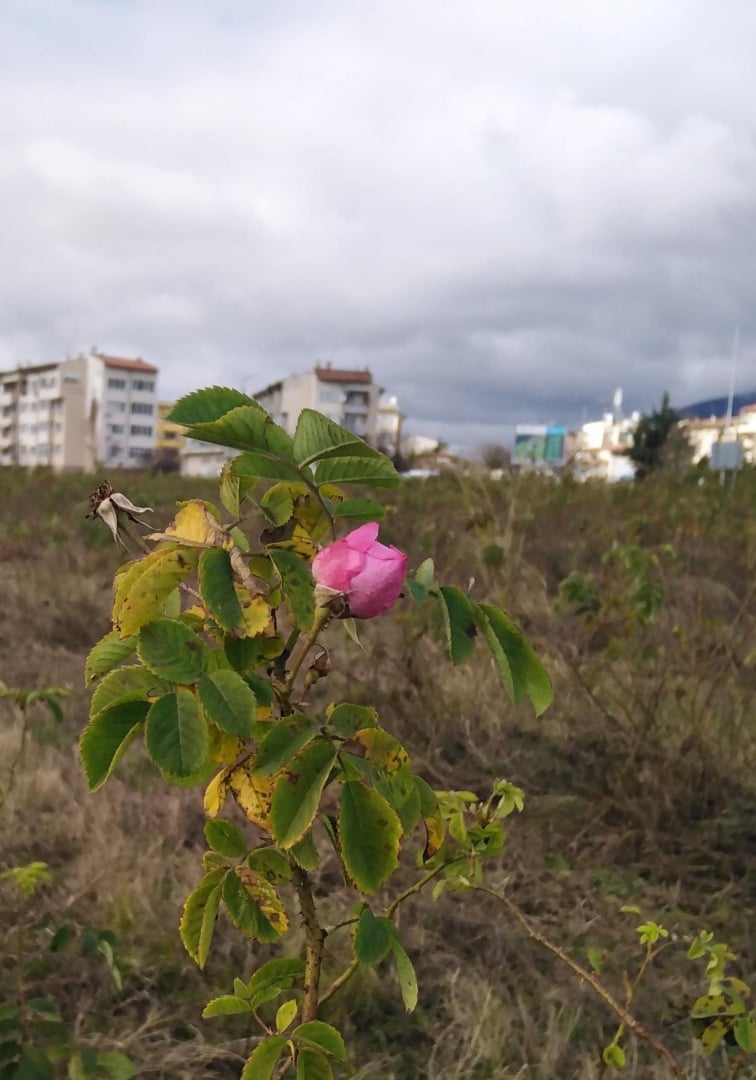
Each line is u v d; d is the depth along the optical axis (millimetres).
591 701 3379
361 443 766
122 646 879
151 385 61406
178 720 768
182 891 2395
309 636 818
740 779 2980
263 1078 987
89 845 2592
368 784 803
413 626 3502
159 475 13125
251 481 831
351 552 771
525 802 2875
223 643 832
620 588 4129
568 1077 1835
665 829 2770
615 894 2506
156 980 2092
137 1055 1838
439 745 3180
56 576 5711
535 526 5637
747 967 2168
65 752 3342
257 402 781
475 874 1396
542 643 3582
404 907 2383
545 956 2240
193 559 796
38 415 61438
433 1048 1880
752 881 2576
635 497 7391
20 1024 1603
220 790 847
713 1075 1838
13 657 4379
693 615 3840
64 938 1773
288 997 2051
